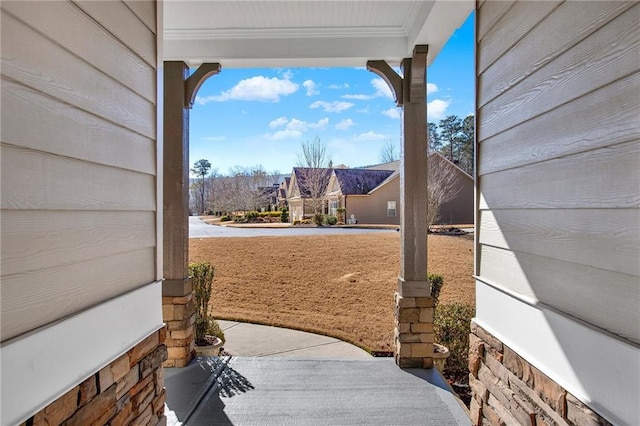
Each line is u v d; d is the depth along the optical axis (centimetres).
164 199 367
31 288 106
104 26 144
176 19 340
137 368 166
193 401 296
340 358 392
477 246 210
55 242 116
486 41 198
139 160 172
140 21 174
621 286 109
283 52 373
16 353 99
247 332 554
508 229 176
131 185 165
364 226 1410
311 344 505
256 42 374
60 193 118
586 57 123
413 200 371
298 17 339
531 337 154
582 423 122
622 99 109
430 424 266
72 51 125
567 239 133
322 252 827
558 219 139
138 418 166
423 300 365
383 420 270
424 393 312
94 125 137
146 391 174
